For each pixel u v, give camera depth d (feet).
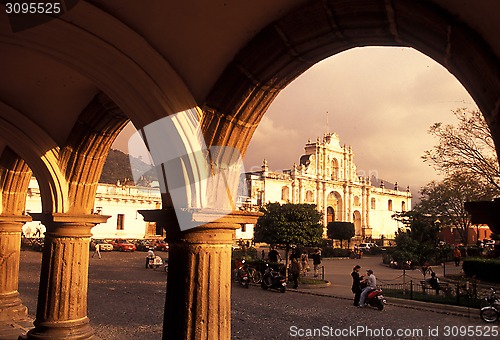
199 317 12.71
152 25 11.89
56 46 12.51
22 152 19.98
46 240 20.31
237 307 40.11
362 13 9.64
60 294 19.89
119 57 12.24
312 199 176.04
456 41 7.91
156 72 12.32
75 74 17.17
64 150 19.88
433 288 45.37
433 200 90.07
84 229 20.56
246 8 11.07
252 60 11.91
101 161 20.47
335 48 11.37
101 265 76.38
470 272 59.21
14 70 17.33
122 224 124.06
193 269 12.85
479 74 7.57
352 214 190.29
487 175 58.13
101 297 43.39
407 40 9.70
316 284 55.57
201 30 11.78
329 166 183.21
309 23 10.69
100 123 19.30
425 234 57.93
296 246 77.25
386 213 210.79
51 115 19.57
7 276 26.66
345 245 162.30
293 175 165.68
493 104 7.32
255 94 12.42
